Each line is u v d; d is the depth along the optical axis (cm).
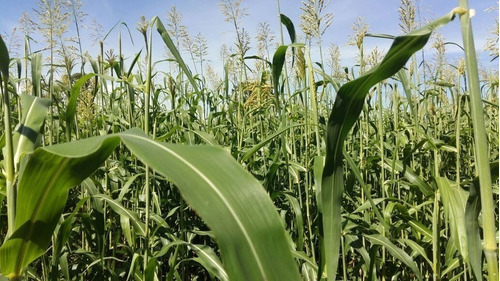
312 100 234
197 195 94
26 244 140
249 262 91
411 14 454
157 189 425
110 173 418
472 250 172
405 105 575
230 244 91
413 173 316
